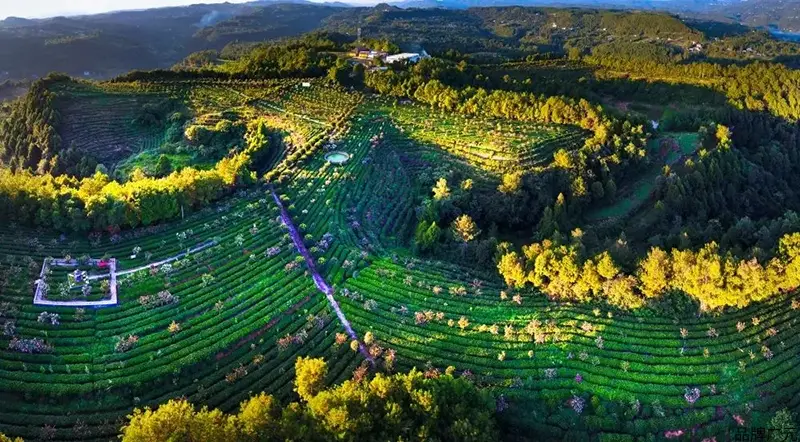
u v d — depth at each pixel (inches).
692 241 4394.7
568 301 3668.8
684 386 3038.9
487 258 4212.6
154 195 4143.7
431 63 7278.5
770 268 3484.3
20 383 2751.0
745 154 6003.9
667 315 3491.6
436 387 2618.1
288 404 2743.6
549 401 2913.4
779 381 3090.6
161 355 3034.0
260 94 6801.2
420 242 4394.7
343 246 4151.1
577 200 4970.5
